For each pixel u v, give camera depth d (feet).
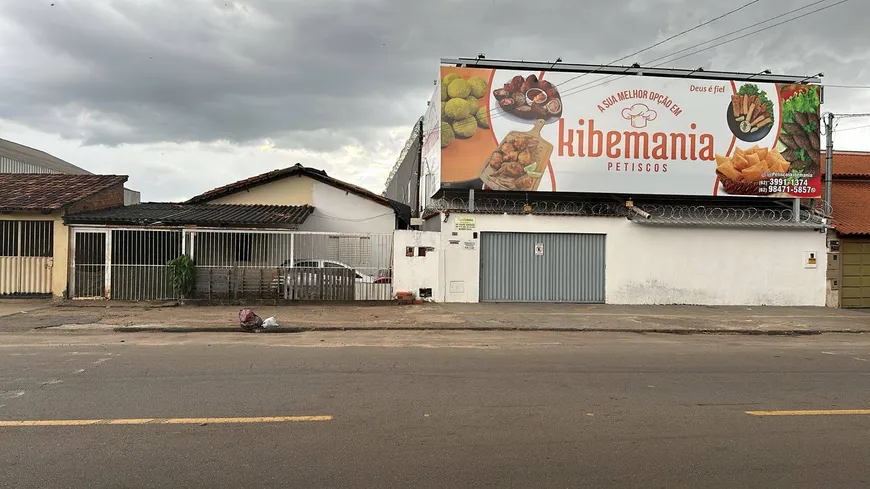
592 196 61.46
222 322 40.47
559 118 59.62
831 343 37.47
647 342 36.22
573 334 39.58
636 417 19.26
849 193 68.54
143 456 15.16
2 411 18.89
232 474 14.10
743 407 20.72
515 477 14.24
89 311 45.39
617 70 60.18
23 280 51.29
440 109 58.70
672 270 57.11
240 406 19.75
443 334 38.27
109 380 23.25
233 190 70.85
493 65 59.52
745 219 60.13
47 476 13.85
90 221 50.93
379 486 13.56
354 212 72.18
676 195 60.80
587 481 14.08
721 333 41.78
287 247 52.60
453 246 54.70
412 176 90.27
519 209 59.31
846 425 18.79
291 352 30.09
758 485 14.03
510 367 27.02
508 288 55.88
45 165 97.25
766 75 61.82
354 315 45.47
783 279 58.03
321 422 18.13
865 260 59.41
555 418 18.98
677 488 13.79
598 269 56.85
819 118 61.87
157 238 51.70
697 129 60.85
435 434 17.20
